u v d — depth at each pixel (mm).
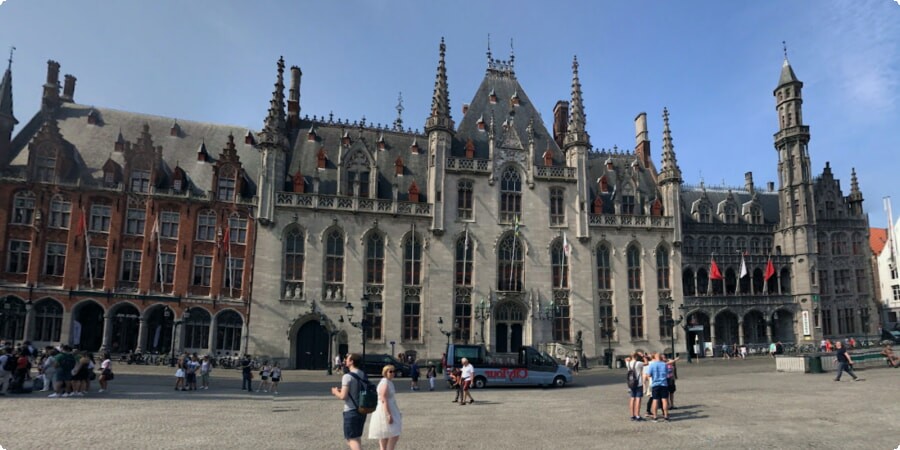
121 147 51906
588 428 17547
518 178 58188
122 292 47312
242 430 16953
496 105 63406
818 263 65938
